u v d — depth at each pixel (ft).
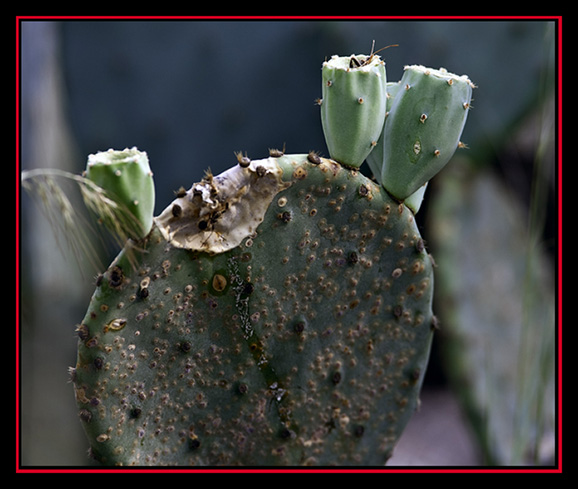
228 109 6.44
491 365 5.37
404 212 3.59
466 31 6.07
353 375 3.69
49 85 7.18
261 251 3.54
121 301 3.46
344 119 3.51
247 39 6.40
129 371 3.51
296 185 3.52
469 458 7.98
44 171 3.36
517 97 6.11
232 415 3.66
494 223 6.09
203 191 3.47
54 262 7.32
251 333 3.59
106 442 3.52
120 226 3.42
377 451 3.75
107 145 6.55
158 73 6.46
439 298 5.66
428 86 3.53
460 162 6.31
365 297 3.64
